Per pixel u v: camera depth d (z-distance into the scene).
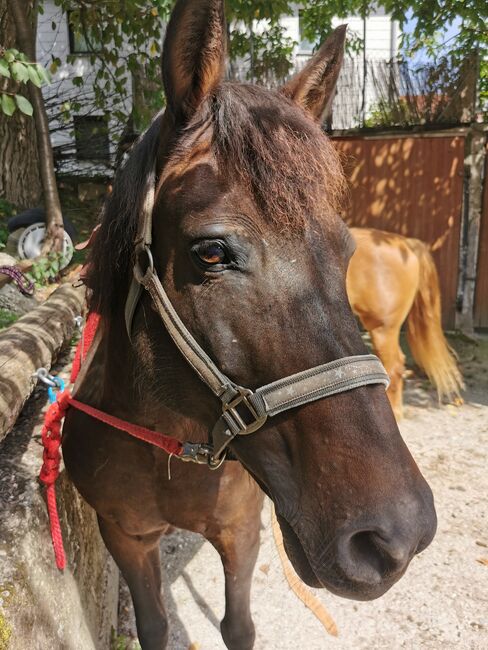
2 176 7.41
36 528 1.54
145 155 1.23
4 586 1.25
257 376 1.03
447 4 6.41
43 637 1.36
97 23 6.75
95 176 8.48
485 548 3.15
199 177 1.05
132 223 1.20
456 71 7.25
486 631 2.56
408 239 4.79
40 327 2.90
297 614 2.66
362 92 7.60
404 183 7.64
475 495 3.67
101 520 1.75
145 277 1.14
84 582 1.92
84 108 9.62
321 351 0.99
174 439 1.33
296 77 1.36
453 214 7.57
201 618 2.61
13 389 2.01
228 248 1.00
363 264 4.54
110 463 1.54
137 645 2.40
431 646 2.48
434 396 5.43
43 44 11.62
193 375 1.13
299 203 1.00
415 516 0.92
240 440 1.10
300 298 1.00
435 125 7.43
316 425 0.98
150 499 1.57
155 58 6.65
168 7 5.92
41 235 6.09
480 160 7.43
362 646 2.47
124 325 1.35
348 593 0.95
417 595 2.79
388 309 4.55
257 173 1.00
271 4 6.41
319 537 0.96
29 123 7.53
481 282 7.70
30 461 1.85
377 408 0.98
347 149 7.70
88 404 1.61
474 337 7.52
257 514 1.72
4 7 6.74
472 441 4.45
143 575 1.82
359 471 0.94
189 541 3.17
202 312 1.05
